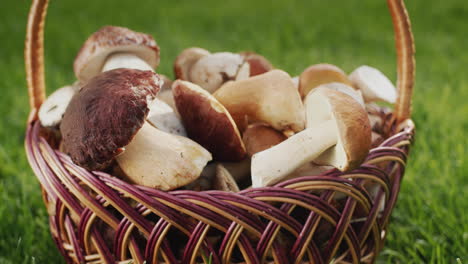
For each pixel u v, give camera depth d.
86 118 0.87
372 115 1.01
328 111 0.88
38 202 1.10
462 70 1.85
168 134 0.90
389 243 1.04
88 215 0.88
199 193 0.85
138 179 0.88
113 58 0.98
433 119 1.33
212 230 0.88
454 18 2.86
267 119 0.93
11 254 1.00
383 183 0.90
